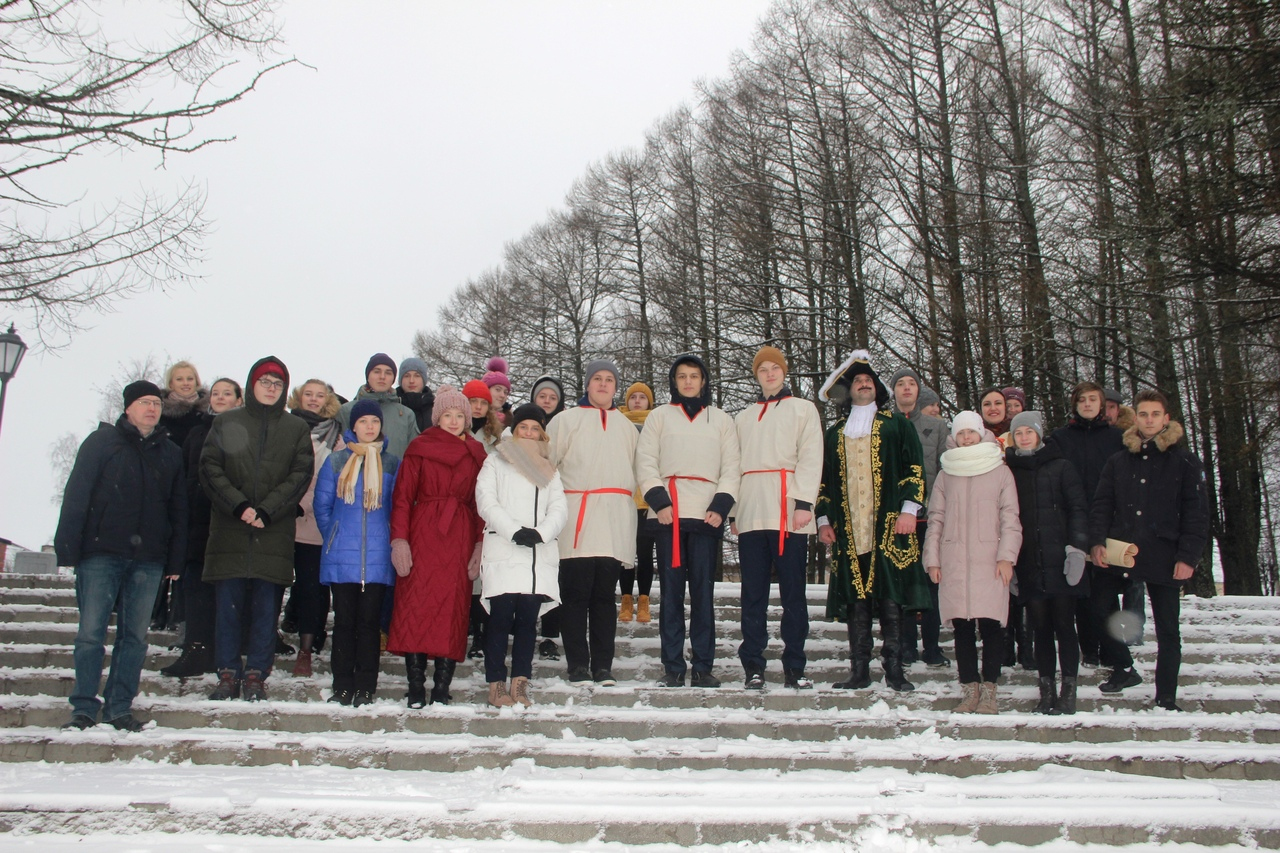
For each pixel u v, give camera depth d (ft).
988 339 56.65
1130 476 20.33
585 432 20.92
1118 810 14.02
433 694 18.81
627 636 24.76
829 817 13.64
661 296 78.33
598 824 13.41
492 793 14.33
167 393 23.84
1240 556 53.98
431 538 18.83
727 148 72.49
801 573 20.17
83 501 16.88
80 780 14.37
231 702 17.72
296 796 13.56
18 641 22.02
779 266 69.97
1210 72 38.22
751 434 21.07
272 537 18.67
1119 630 20.68
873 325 65.16
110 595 17.21
